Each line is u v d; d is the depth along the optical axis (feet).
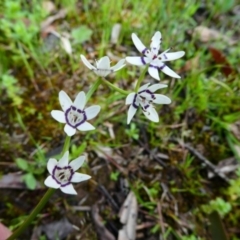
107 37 0.72
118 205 0.56
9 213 0.54
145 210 0.56
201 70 0.68
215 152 0.62
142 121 0.63
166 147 0.62
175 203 0.57
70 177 0.31
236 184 0.58
